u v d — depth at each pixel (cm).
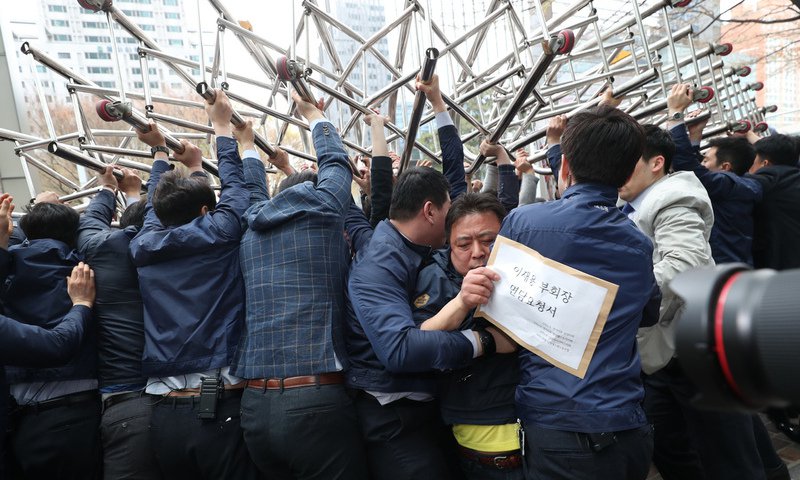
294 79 206
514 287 149
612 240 145
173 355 195
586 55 306
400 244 178
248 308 190
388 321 157
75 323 207
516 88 308
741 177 314
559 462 142
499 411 162
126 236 233
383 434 178
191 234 201
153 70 500
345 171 201
